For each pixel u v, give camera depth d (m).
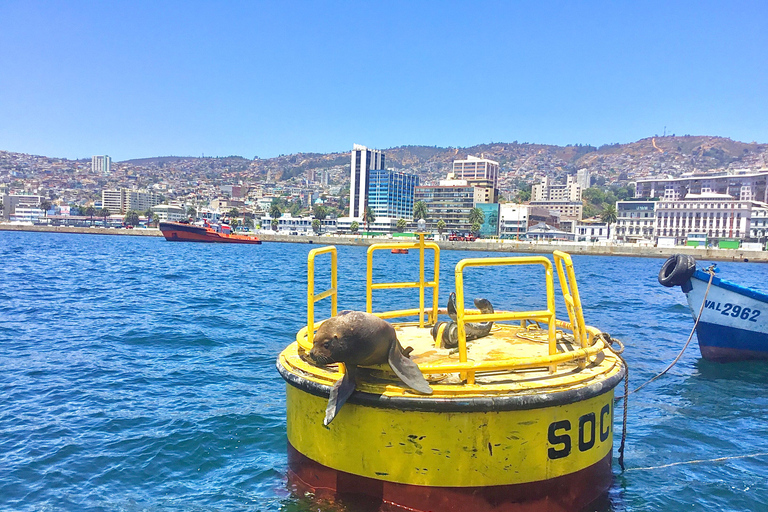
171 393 8.91
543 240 134.50
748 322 11.46
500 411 3.93
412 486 4.04
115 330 14.45
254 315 17.44
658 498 5.39
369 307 6.08
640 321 17.47
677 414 8.24
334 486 4.36
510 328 6.24
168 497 5.43
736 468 6.23
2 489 5.63
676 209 132.38
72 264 42.81
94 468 6.12
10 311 17.81
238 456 6.42
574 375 4.28
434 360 4.66
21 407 8.17
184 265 45.53
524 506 4.06
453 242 117.06
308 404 4.52
